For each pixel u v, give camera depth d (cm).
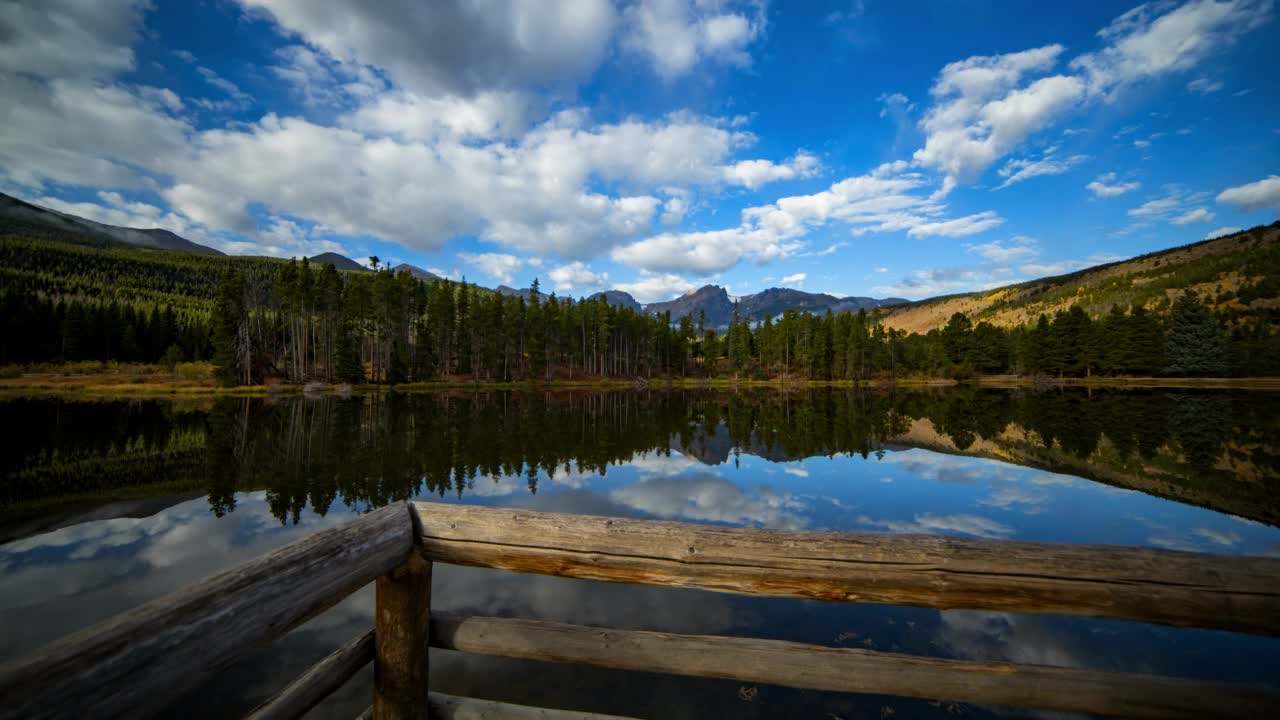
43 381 5091
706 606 547
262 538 820
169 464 1474
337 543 166
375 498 1095
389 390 5625
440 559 208
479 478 1300
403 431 2275
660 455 1684
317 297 5678
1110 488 1188
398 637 203
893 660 182
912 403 4316
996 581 170
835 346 8456
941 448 1855
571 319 8281
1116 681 169
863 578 177
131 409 3072
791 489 1180
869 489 1177
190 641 122
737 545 184
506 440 2019
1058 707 172
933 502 1057
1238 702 163
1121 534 858
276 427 2345
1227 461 1535
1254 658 440
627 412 3472
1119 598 165
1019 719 356
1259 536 850
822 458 1641
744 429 2470
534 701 382
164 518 939
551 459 1602
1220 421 2533
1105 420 2667
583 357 8481
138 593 603
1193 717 165
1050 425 2517
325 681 180
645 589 593
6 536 838
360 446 1830
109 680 106
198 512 982
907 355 8644
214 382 5209
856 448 1866
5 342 6153
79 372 5753
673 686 401
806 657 185
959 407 3778
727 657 190
